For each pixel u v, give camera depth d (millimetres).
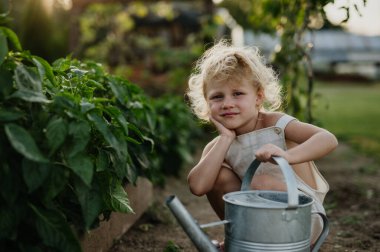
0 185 1557
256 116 2209
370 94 24500
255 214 1657
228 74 2049
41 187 1672
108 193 2014
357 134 9828
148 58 12602
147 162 2768
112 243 2611
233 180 2203
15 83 1684
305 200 1815
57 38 9680
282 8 4148
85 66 3074
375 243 2832
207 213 3629
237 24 11539
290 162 1873
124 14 12031
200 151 7398
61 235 1661
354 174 5352
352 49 39188
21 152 1489
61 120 1660
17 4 8562
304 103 4828
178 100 6488
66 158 1660
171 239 2885
